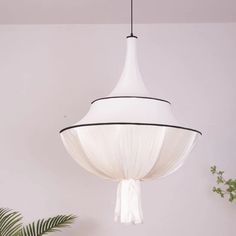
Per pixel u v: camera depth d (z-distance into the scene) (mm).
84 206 2844
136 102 1542
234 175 2852
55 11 2840
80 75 2982
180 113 2922
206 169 2861
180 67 2979
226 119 2914
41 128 2926
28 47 3020
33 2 2713
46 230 2584
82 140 1486
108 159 1481
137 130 1418
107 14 2883
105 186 2859
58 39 3023
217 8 2799
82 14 2885
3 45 3023
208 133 2898
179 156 1562
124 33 3021
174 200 2834
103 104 1571
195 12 2859
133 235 2803
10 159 2896
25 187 2865
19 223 2818
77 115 2938
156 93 2943
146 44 3006
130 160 1461
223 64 2979
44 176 2879
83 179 2871
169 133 1458
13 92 2967
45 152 2900
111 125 1421
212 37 3008
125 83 1641
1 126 2930
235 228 2803
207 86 2953
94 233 2814
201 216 2816
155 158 1471
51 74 2984
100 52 3004
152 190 2842
